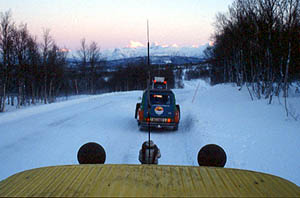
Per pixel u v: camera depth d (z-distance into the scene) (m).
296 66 16.34
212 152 2.99
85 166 1.83
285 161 5.06
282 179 1.65
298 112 10.30
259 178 1.63
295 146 5.91
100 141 8.24
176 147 7.57
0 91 25.45
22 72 29.66
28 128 10.63
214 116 11.82
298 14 13.32
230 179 1.59
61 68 41.41
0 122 12.26
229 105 15.41
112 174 1.65
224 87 28.05
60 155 6.61
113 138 8.77
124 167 1.79
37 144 7.85
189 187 1.45
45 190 1.40
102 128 10.70
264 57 16.88
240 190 1.42
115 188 1.42
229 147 6.54
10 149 7.32
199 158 3.08
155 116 10.16
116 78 79.50
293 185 1.55
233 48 26.64
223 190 1.42
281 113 10.55
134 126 11.47
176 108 11.15
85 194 1.33
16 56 27.47
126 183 1.49
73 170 1.74
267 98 15.64
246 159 5.46
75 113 15.83
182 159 6.27
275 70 16.75
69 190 1.39
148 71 2.75
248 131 8.05
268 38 15.50
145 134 9.66
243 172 1.74
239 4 20.53
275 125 8.49
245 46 20.77
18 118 13.55
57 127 10.87
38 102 42.69
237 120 10.23
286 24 14.16
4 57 23.64
